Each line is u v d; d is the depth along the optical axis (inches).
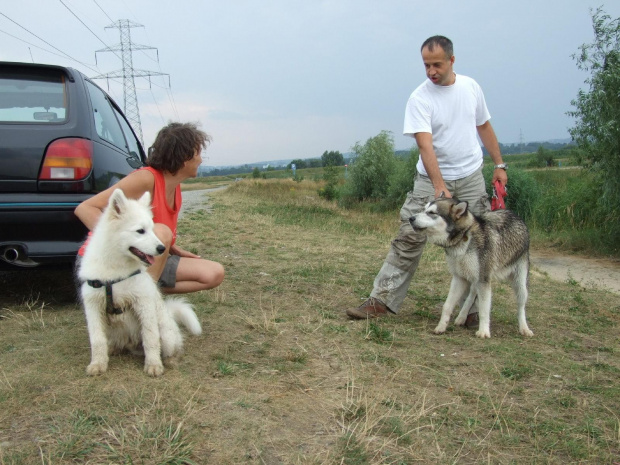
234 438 93.4
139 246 114.7
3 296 180.5
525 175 534.9
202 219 460.1
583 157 394.9
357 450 92.4
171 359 127.6
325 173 964.0
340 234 420.8
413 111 177.8
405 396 117.9
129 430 92.8
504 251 173.9
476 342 164.2
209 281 153.3
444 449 96.8
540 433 105.7
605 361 151.9
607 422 111.6
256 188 1051.9
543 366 143.7
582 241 402.9
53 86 161.9
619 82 344.2
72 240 151.9
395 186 740.7
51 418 96.0
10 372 114.6
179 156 137.1
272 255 297.7
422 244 181.3
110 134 179.6
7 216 143.6
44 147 148.6
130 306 121.0
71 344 133.6
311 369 129.9
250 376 122.3
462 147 181.3
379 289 183.3
